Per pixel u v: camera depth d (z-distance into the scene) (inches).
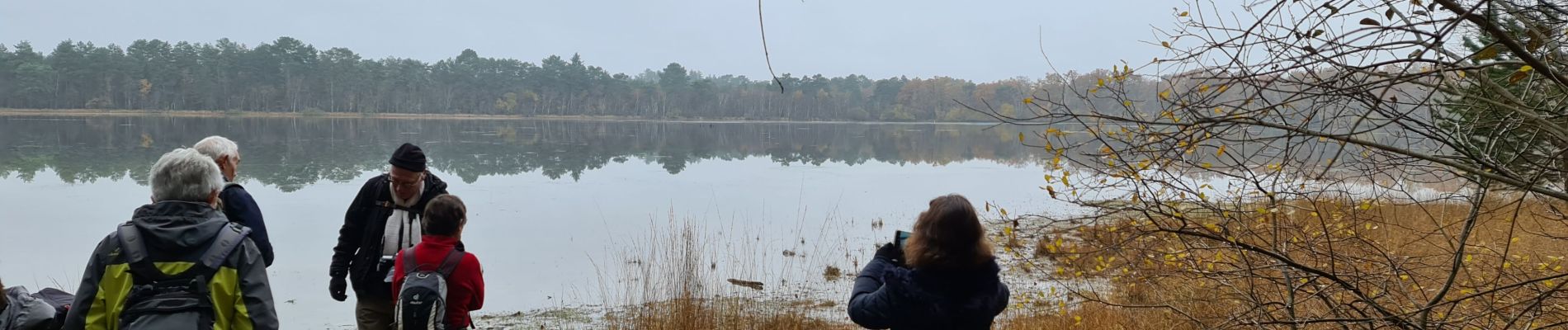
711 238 560.7
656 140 2149.4
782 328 297.9
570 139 2130.9
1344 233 180.5
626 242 530.3
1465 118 144.6
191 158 126.3
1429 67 121.3
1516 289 162.1
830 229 615.5
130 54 3944.4
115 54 3897.6
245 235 128.0
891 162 1432.1
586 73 5054.1
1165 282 228.2
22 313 149.5
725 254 498.3
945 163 1396.4
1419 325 152.3
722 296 327.3
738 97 5211.6
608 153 1578.5
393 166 166.9
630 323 308.5
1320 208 186.9
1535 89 143.5
